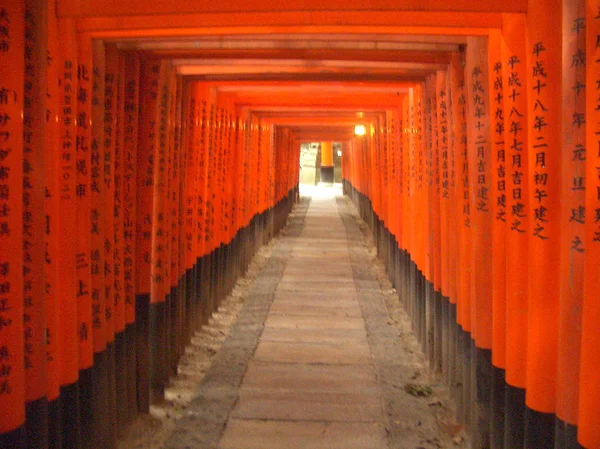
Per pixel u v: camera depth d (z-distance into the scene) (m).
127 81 4.15
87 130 3.32
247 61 4.56
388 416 4.47
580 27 2.34
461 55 4.10
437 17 3.23
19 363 2.45
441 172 4.86
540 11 2.68
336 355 5.84
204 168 6.42
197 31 3.42
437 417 4.49
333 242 12.97
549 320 2.73
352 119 11.66
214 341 6.27
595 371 2.21
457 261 4.47
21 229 2.45
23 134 2.56
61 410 3.10
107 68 3.72
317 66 4.68
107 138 3.71
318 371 5.40
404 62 4.49
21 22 2.42
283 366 5.52
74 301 3.16
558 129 2.67
